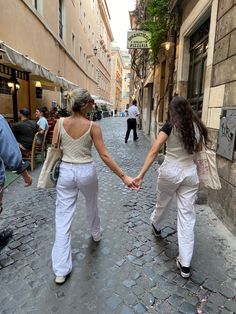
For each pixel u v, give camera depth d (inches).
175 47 290.5
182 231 102.3
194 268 105.3
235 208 128.2
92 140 100.0
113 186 211.0
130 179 103.1
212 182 104.0
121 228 138.6
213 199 157.8
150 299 89.2
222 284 96.7
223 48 148.6
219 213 147.6
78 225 140.3
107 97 2090.3
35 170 253.6
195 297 90.4
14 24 316.8
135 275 101.2
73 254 114.1
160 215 121.7
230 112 133.9
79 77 877.8
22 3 342.0
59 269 97.0
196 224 141.9
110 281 97.7
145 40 419.8
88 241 124.6
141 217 153.1
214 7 164.1
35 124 268.8
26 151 256.1
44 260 110.0
